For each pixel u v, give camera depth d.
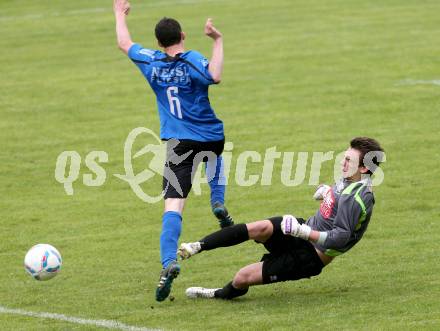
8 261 34.75
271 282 28.56
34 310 28.95
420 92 62.06
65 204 42.78
